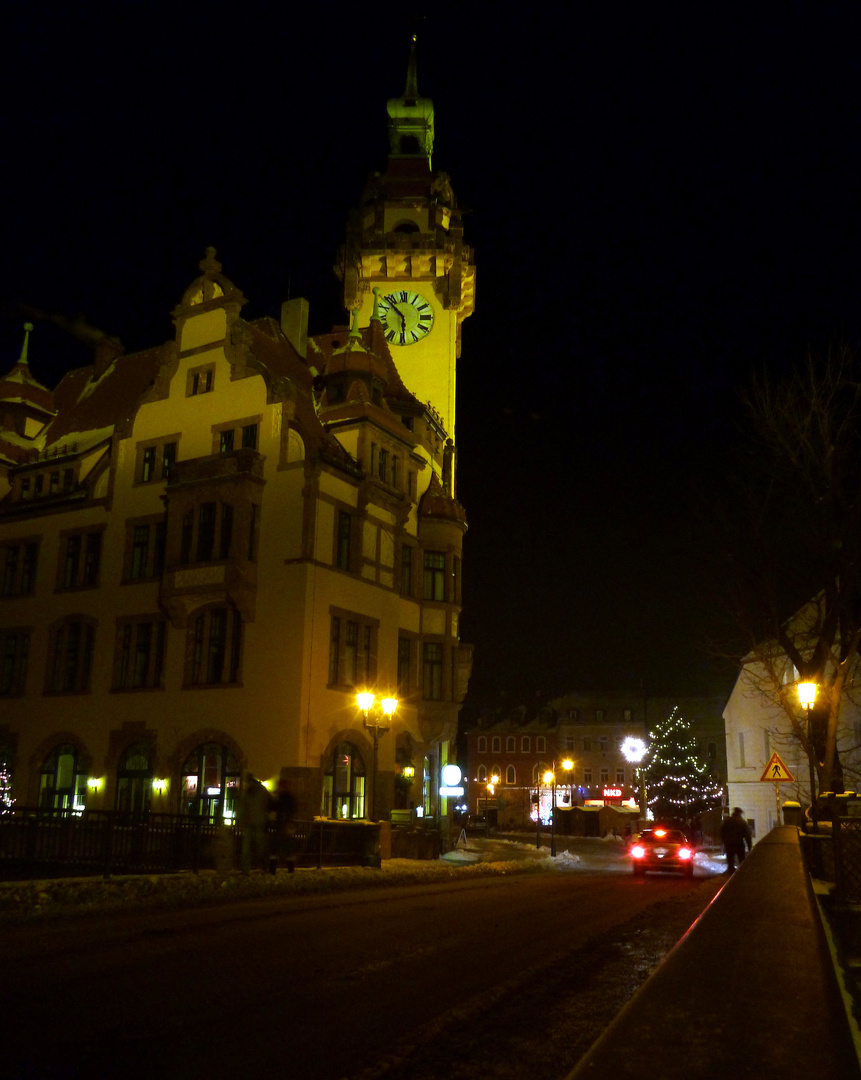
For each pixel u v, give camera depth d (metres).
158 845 20.81
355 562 36.78
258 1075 5.86
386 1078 5.78
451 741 44.09
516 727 117.81
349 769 35.25
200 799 34.50
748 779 48.97
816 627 24.50
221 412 37.84
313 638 33.84
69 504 41.56
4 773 40.34
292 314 45.53
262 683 33.84
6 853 22.34
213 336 39.00
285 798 21.77
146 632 37.94
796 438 23.69
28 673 40.91
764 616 24.52
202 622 36.28
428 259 51.75
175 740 35.44
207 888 17.08
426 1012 7.59
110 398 46.88
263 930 12.47
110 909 14.62
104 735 37.56
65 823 21.42
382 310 51.72
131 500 39.66
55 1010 7.55
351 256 53.06
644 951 10.94
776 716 46.31
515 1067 6.00
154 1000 7.94
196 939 11.55
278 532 34.97
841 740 39.72
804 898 4.30
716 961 2.79
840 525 22.94
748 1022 2.12
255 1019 7.32
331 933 12.20
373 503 38.31
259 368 37.22
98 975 9.04
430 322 51.53
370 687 36.75
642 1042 1.97
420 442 44.22
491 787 109.56
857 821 11.11
